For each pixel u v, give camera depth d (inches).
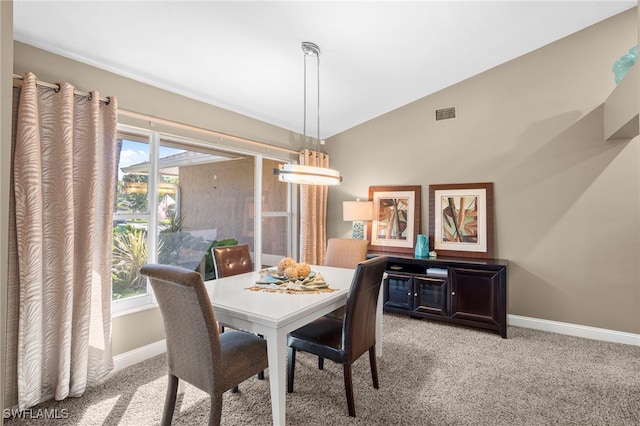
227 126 137.6
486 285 125.5
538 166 132.7
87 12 76.3
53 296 83.5
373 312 86.1
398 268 148.6
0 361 23.0
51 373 83.8
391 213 166.7
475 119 146.0
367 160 176.7
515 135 137.2
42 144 82.1
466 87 147.8
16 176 76.7
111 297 95.0
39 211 78.5
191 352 64.4
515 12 104.3
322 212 181.5
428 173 158.4
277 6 83.8
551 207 130.3
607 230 120.6
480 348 113.3
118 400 83.7
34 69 83.1
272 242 166.7
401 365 101.1
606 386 88.7
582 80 124.1
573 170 126.2
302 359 106.9
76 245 88.4
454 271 131.3
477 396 84.1
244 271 117.2
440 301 134.8
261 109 144.1
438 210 153.4
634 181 116.4
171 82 111.3
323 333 84.2
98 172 92.6
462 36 112.1
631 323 117.2
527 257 134.9
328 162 187.8
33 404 78.6
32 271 77.6
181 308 63.3
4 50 23.2
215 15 83.0
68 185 83.4
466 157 148.3
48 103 83.2
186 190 125.2
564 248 127.8
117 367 99.4
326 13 89.4
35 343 78.5
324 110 154.3
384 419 75.1
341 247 130.0
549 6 104.6
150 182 112.7
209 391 62.6
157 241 114.6
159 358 107.4
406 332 128.6
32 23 77.4
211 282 95.9
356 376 95.0
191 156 127.3
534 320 132.7
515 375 94.7
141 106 106.7
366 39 103.9
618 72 105.0
